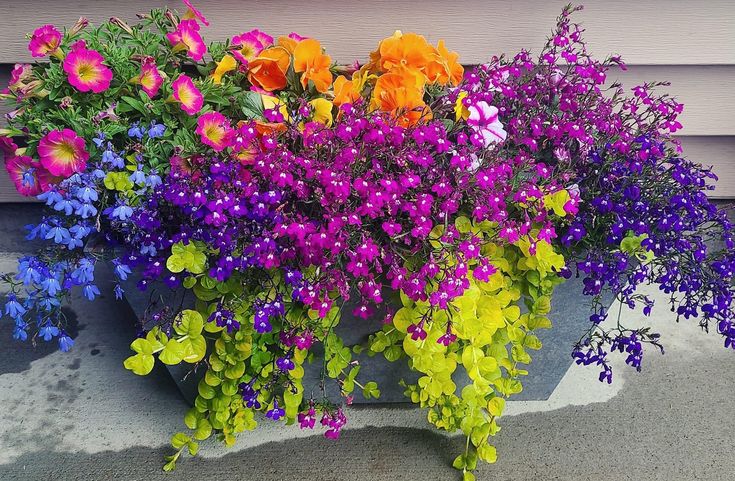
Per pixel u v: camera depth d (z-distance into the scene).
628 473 1.64
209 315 1.51
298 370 1.58
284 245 1.40
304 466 1.65
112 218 1.35
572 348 1.74
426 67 1.66
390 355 1.61
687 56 2.01
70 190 1.32
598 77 1.60
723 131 2.17
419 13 1.92
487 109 1.48
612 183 1.49
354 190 1.38
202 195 1.30
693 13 1.95
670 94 2.11
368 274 1.38
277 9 1.90
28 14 1.86
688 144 2.24
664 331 2.12
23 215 2.34
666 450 1.70
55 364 1.96
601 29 1.97
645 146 1.50
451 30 1.95
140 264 1.40
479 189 1.40
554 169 1.54
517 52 1.98
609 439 1.73
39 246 2.40
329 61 1.63
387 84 1.57
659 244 1.49
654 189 1.53
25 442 1.70
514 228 1.40
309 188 1.39
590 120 1.55
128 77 1.47
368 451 1.69
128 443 1.70
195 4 1.88
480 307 1.52
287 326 1.52
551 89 1.61
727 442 1.73
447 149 1.44
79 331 2.09
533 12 1.93
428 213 1.35
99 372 1.93
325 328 1.54
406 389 1.79
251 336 1.54
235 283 1.46
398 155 1.37
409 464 1.66
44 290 1.44
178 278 1.42
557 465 1.66
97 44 1.48
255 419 1.78
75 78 1.37
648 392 1.89
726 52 2.00
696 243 1.56
